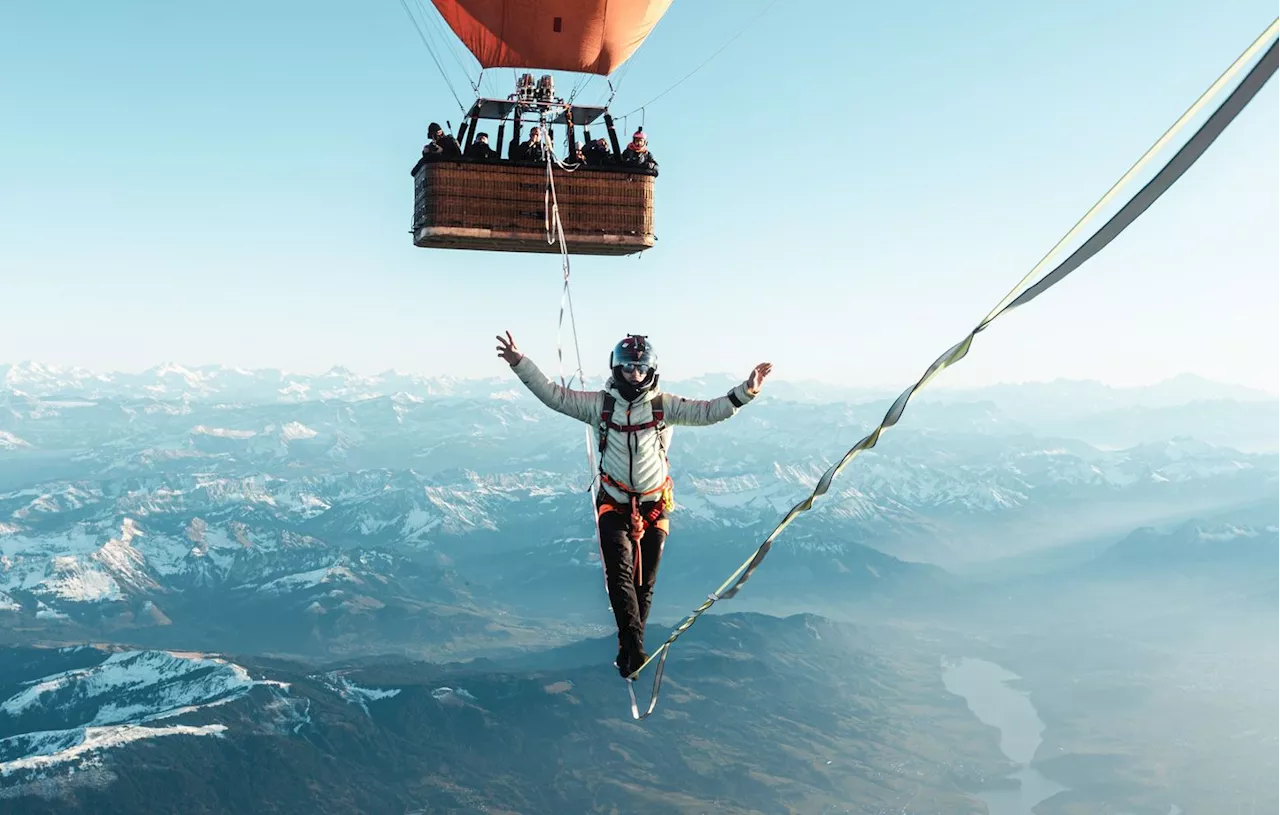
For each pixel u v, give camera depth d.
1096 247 4.39
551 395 8.77
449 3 13.82
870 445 5.45
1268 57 3.91
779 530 6.69
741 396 8.35
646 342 8.61
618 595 8.34
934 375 5.13
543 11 13.61
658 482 8.67
